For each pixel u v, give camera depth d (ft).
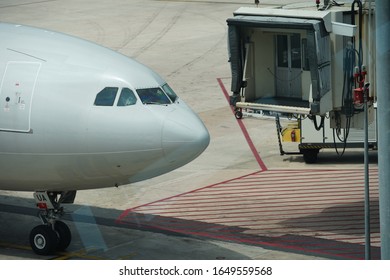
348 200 163.94
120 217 157.89
